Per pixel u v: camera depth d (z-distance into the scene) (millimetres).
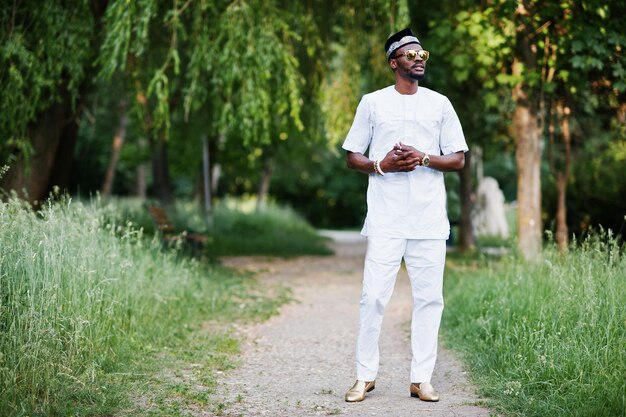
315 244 22578
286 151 25328
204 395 4766
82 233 6773
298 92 10641
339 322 8344
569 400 4422
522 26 10273
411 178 4781
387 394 5016
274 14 10484
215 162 24031
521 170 11195
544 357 4812
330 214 42312
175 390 4879
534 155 11164
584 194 13953
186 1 10664
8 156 10367
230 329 7430
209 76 12344
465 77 10680
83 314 5508
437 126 4828
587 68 9531
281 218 27312
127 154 28188
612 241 6117
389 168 4707
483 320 6383
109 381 4930
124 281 6879
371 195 4883
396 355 6512
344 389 5184
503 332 5941
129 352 5730
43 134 10695
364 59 13289
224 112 10258
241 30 10008
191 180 39000
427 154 4711
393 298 10344
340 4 12070
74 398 4465
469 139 17047
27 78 9539
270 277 12820
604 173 14094
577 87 10305
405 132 4789
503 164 32844
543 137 13117
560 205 11281
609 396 4270
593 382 4527
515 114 11312
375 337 4867
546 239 13672
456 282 10266
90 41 10359
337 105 12859
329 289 11406
